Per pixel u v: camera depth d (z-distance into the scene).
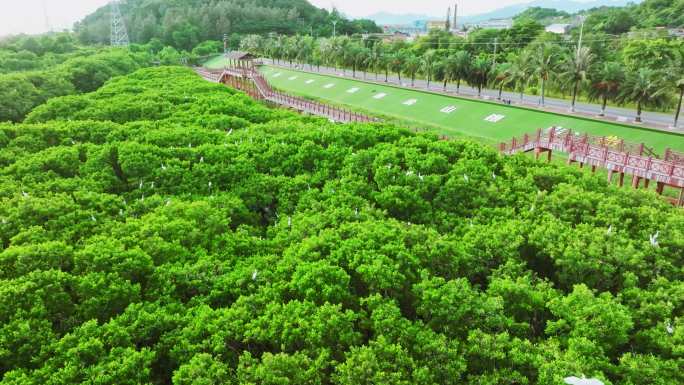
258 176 34.88
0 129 42.25
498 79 77.88
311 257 23.66
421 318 21.94
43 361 18.55
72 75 82.00
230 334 19.39
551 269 26.09
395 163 34.88
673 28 112.69
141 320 20.19
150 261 23.86
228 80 111.38
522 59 72.44
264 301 21.41
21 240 25.48
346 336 18.84
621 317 19.16
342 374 17.14
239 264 25.00
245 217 31.53
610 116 61.47
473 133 63.41
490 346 18.66
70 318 21.00
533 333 21.64
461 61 81.81
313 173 36.38
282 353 17.66
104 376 17.08
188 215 28.61
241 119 51.28
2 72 94.56
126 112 53.03
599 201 29.17
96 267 22.94
